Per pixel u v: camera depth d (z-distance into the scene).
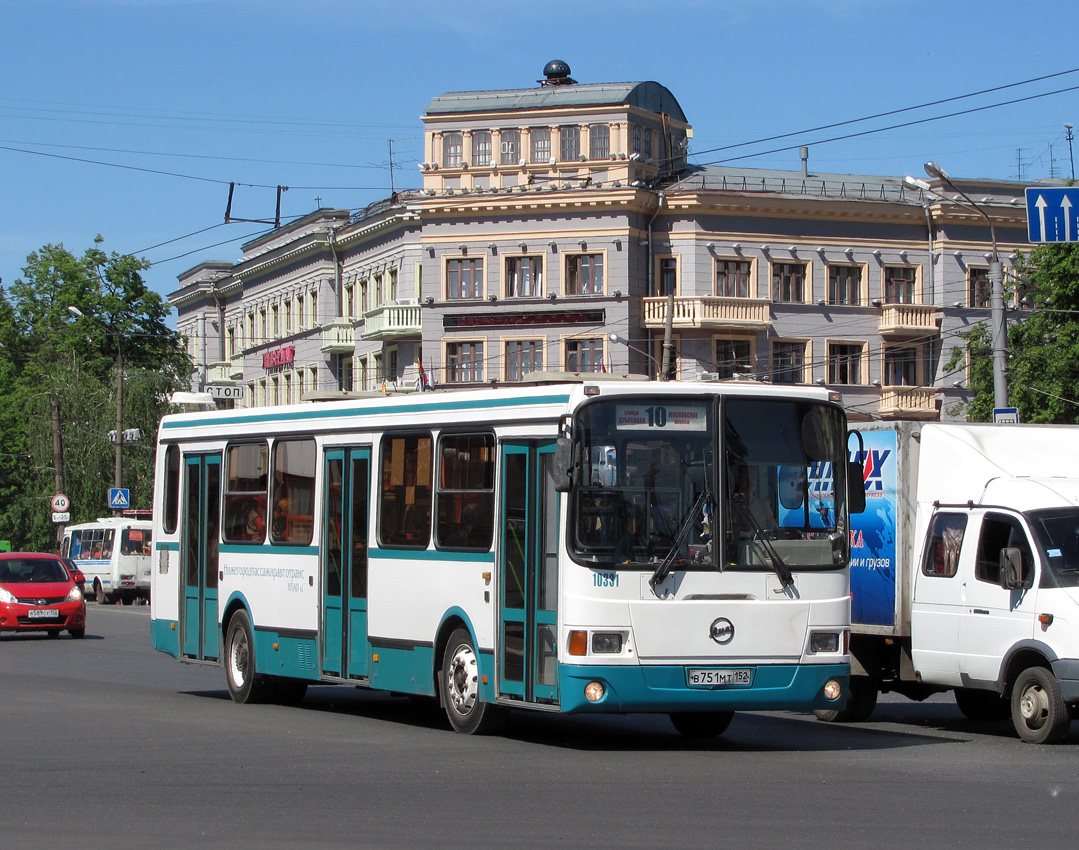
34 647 28.25
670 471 12.82
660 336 56.69
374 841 8.74
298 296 71.88
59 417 60.94
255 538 17.84
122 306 72.56
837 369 57.88
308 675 16.62
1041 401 42.47
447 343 58.44
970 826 9.22
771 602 12.92
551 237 57.00
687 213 56.53
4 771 11.70
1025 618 14.31
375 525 15.59
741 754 12.94
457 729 14.21
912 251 58.91
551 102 59.75
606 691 12.41
